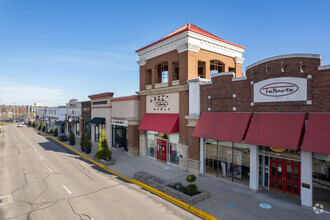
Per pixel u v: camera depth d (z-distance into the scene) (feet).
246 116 45.88
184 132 61.05
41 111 231.71
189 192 40.98
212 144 53.78
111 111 97.19
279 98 40.52
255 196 41.98
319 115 35.37
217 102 52.26
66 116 158.51
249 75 46.03
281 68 40.22
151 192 45.57
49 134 159.74
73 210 36.50
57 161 73.87
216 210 36.14
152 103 74.18
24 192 44.62
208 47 66.95
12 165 67.92
